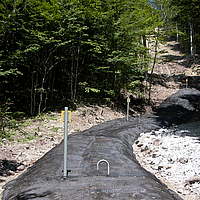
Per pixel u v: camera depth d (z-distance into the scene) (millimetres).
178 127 11672
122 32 14602
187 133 9797
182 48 33562
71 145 6590
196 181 4910
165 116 13727
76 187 3521
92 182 3736
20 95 11945
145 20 16172
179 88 22250
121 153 5902
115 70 15258
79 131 9523
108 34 14547
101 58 14766
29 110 11211
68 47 12742
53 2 10914
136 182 3789
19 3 9820
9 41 10695
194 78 23844
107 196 3172
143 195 3238
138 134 9750
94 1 13383
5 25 9242
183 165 5887
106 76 16172
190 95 18812
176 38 36500
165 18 17625
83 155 5559
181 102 17047
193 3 13016
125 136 8719
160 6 17891
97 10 13500
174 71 26734
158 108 16922
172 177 5324
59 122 10242
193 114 14883
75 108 12531
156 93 20297
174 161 6230
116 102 15758
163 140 8484
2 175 4906
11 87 11234
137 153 7340
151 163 6336
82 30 13062
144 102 17672
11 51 10180
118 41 15078
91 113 12523
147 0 17469
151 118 13297
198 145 7387
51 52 11016
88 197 3141
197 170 5453
